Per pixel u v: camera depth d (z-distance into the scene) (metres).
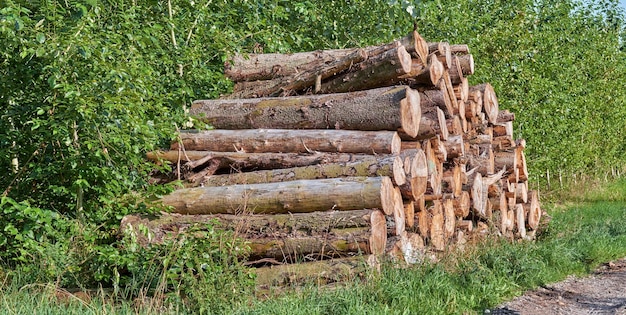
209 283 6.82
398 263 7.68
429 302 6.91
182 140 9.30
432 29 15.05
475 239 10.02
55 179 8.27
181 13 10.94
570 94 19.16
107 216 8.25
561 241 10.98
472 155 11.04
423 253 8.48
